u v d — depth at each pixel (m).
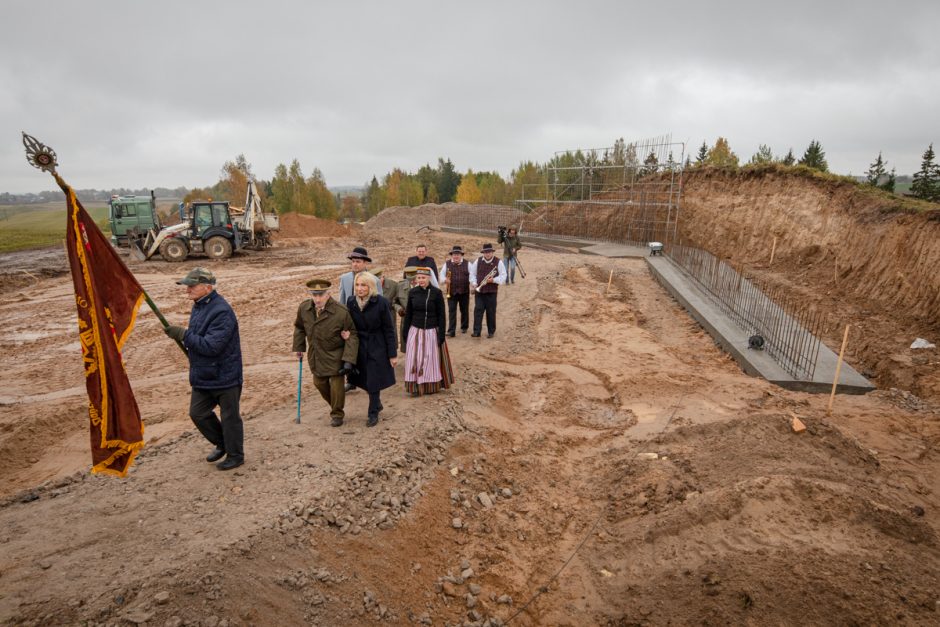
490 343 10.94
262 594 3.47
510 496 5.70
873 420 7.41
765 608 3.65
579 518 5.45
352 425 6.31
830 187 19.00
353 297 6.20
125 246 26.66
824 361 9.79
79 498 4.56
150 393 8.67
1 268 23.47
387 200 71.12
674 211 26.62
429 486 5.30
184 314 14.34
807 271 17.61
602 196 33.28
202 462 5.30
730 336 11.18
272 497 4.54
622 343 11.28
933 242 12.52
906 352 10.40
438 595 4.26
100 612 3.02
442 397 7.46
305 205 60.34
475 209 45.66
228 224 25.25
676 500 5.13
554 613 4.24
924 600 3.62
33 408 8.08
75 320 14.16
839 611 3.55
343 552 4.13
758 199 22.25
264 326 13.05
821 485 4.75
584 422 7.66
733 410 7.70
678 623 3.81
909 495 5.32
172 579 3.31
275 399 8.16
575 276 17.97
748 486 4.76
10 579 3.35
